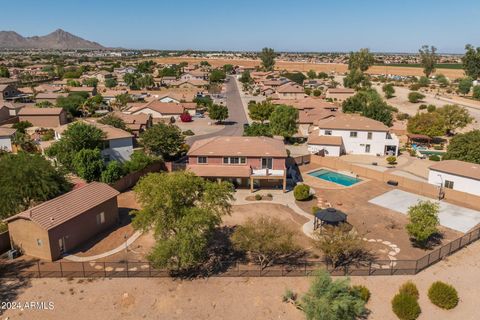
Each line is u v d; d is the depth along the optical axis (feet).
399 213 132.77
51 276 92.27
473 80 494.59
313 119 271.28
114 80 561.84
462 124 251.80
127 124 251.39
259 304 82.58
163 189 96.68
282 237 95.76
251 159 157.17
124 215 129.90
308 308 73.51
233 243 104.06
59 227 100.83
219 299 84.23
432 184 153.28
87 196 114.42
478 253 104.27
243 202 142.31
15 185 112.68
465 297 85.25
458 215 130.62
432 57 572.51
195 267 96.63
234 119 323.78
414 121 240.73
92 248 106.73
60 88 443.73
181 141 194.90
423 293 86.17
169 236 95.91
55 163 144.36
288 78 609.01
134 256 102.47
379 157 208.33
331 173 179.93
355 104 306.55
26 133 253.65
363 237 114.01
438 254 100.37
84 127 165.68
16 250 102.47
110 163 153.48
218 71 655.35
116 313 79.66
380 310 80.84
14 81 488.44
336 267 96.43
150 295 85.56
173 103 336.08
